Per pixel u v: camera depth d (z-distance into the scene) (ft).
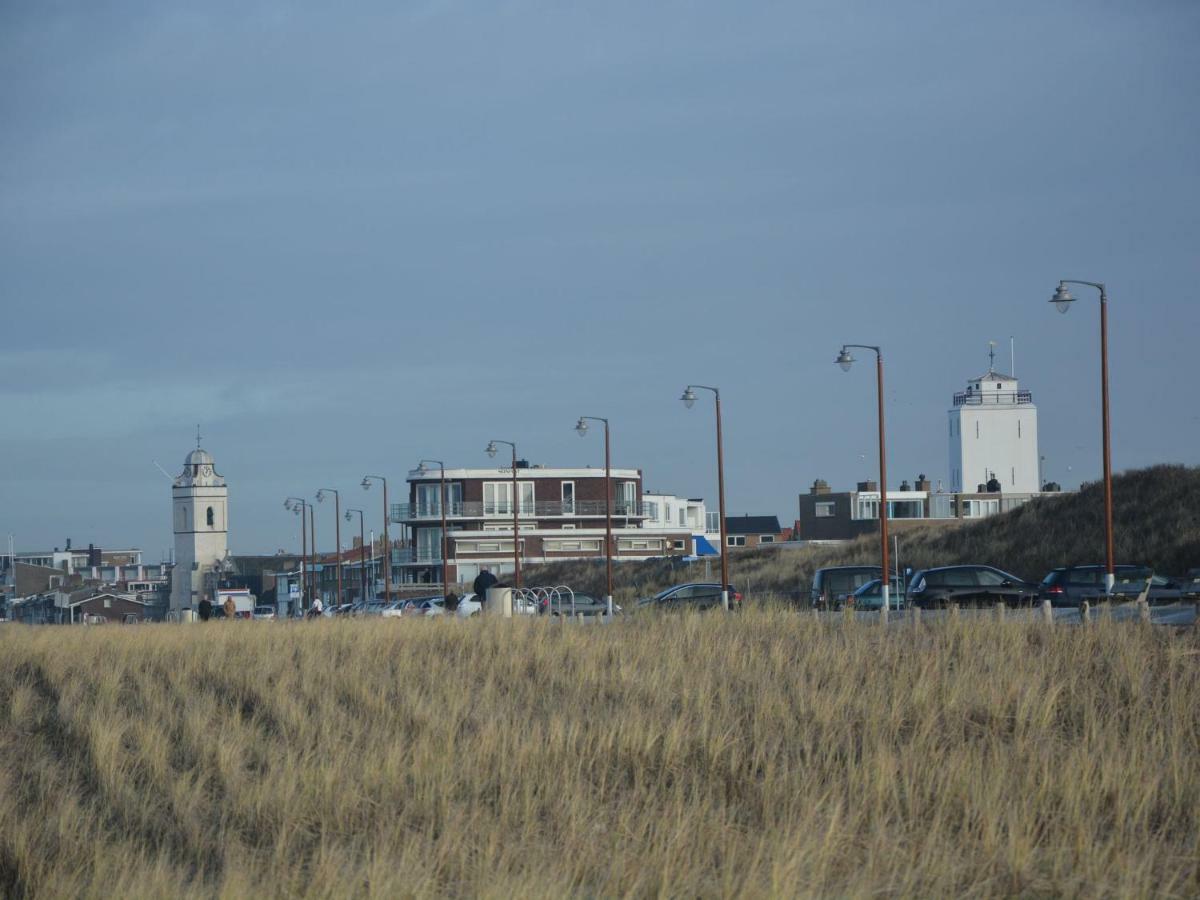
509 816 163.43
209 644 353.31
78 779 200.95
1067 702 215.51
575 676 258.37
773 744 196.03
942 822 152.25
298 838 161.07
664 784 180.86
